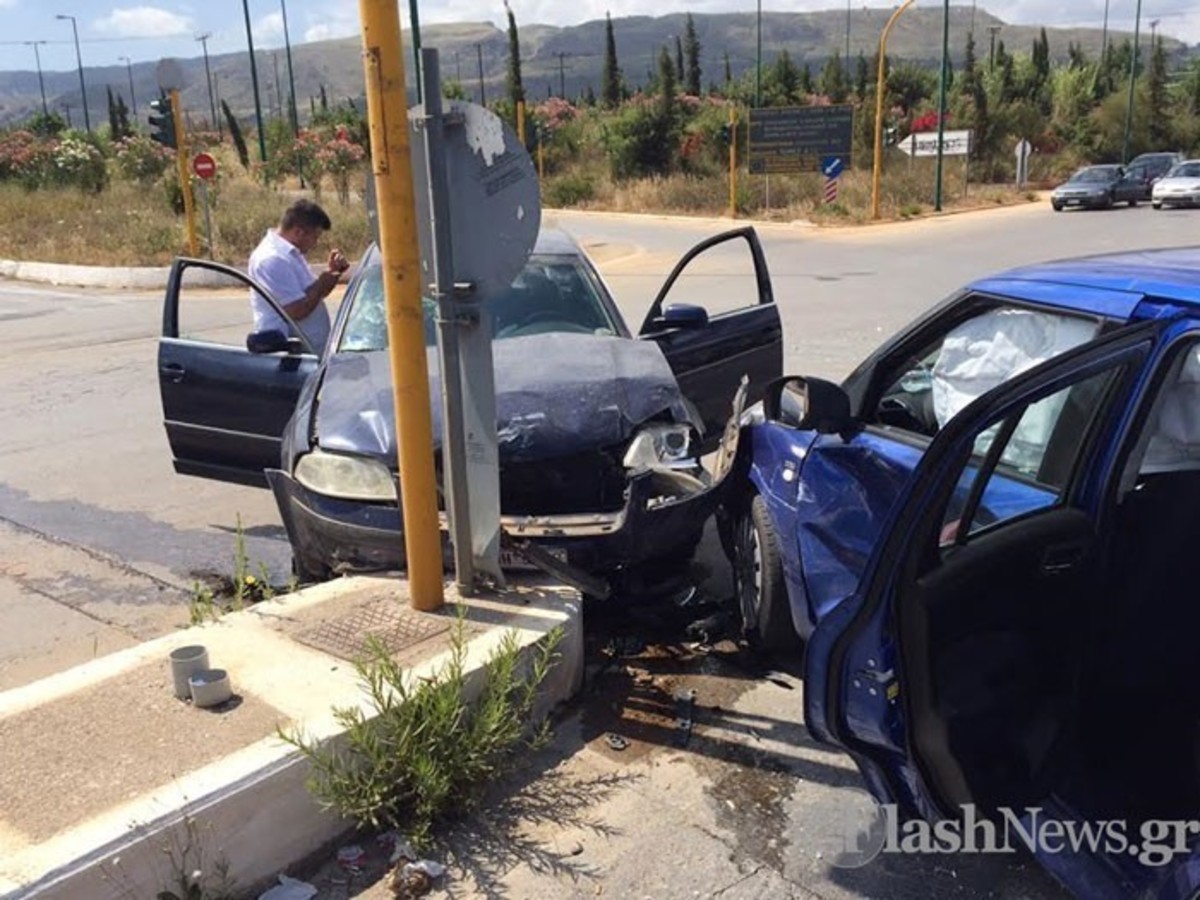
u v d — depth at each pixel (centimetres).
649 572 466
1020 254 2034
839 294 1513
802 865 297
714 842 307
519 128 4003
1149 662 265
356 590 406
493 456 384
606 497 426
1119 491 260
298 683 334
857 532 343
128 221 2316
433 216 355
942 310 350
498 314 539
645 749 356
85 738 304
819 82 6581
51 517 621
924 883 288
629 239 2708
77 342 1283
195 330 1366
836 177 3234
